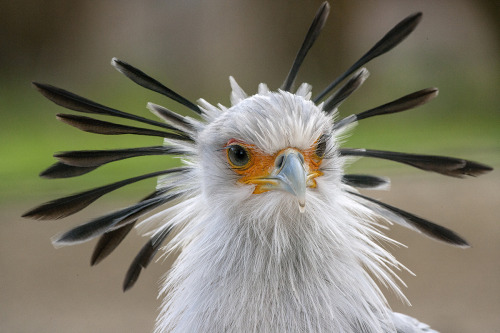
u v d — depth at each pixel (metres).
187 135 5.18
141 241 11.73
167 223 5.05
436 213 12.00
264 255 4.54
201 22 22.30
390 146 17.50
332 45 22.81
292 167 4.43
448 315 9.30
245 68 22.14
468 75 22.22
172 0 22.39
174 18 22.31
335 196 4.86
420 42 22.47
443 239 4.98
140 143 17.42
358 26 22.92
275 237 4.46
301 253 4.53
